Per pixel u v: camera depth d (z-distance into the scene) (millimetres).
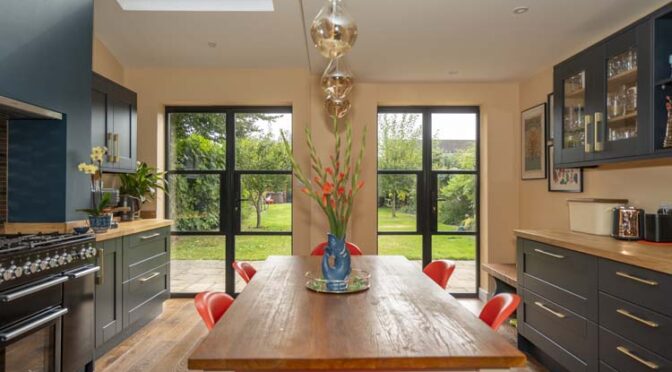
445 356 1095
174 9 3209
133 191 3742
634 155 2268
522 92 4199
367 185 4219
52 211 2648
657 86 2135
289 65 4117
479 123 4449
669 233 2260
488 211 4246
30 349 2014
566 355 2406
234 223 4430
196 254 4438
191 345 3086
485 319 1548
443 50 3367
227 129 4414
